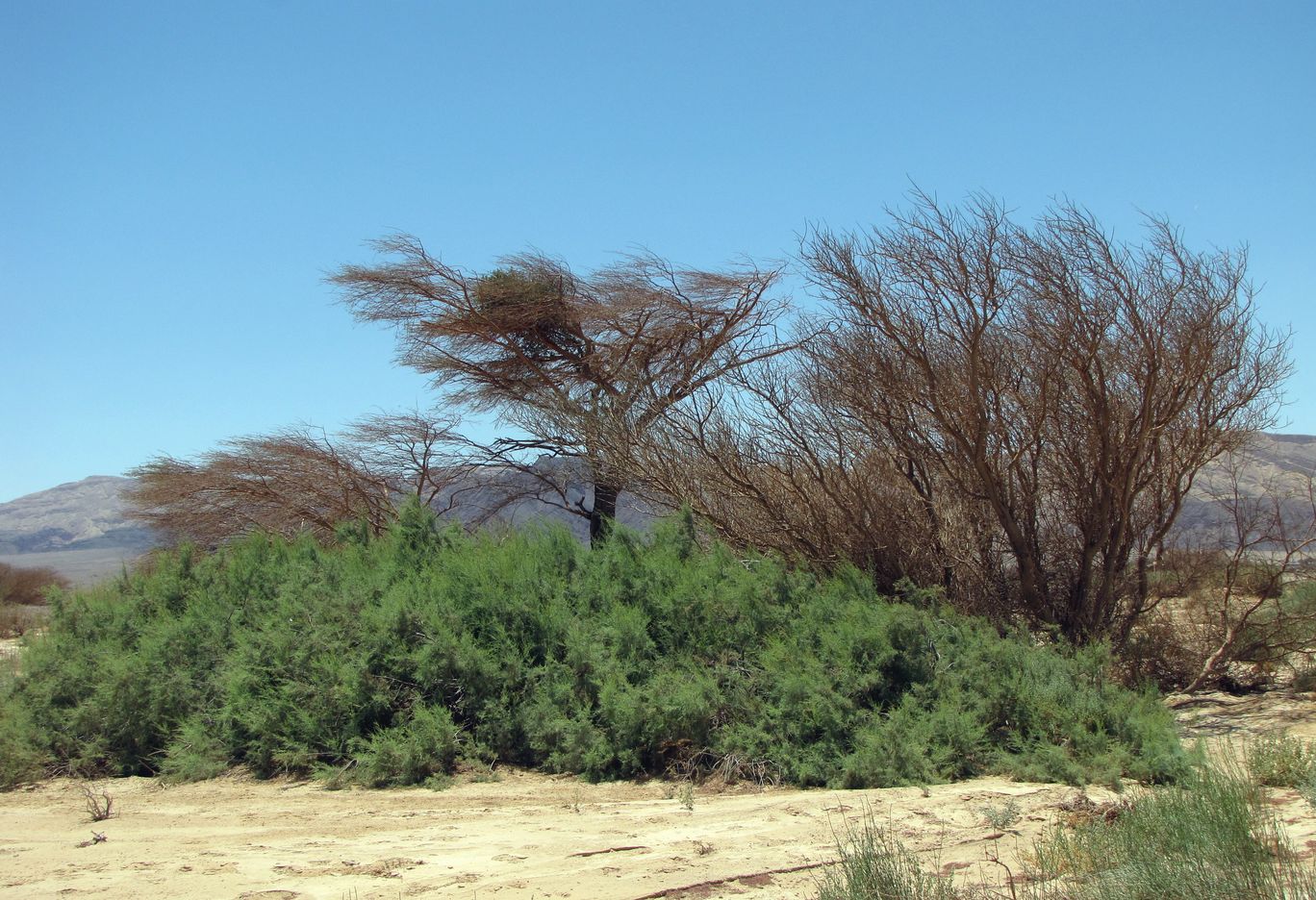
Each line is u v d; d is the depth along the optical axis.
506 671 10.10
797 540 13.60
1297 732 10.38
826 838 6.95
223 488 21.77
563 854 6.63
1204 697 12.70
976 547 13.16
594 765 9.30
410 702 9.95
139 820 7.98
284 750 9.70
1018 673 10.05
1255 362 12.56
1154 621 13.48
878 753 8.94
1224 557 13.55
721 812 7.84
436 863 6.44
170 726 10.44
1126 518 12.45
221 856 6.68
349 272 20.28
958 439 12.41
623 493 16.50
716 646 10.47
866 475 13.44
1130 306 11.80
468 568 11.42
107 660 11.06
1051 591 13.09
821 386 13.30
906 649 10.28
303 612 10.80
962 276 12.06
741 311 20.19
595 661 10.02
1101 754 9.14
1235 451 13.20
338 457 21.91
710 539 13.05
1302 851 5.99
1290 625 12.88
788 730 9.35
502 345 20.86
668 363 19.75
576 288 20.56
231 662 10.62
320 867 6.36
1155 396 12.11
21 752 10.04
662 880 6.03
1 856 6.77
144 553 22.02
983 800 7.91
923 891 5.40
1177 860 5.64
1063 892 5.55
